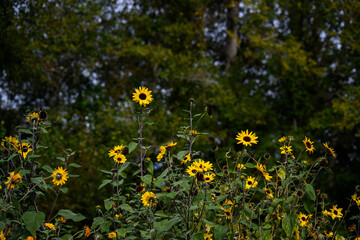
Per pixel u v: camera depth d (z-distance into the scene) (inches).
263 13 499.2
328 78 491.8
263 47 489.1
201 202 106.0
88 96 434.6
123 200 114.7
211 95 466.6
